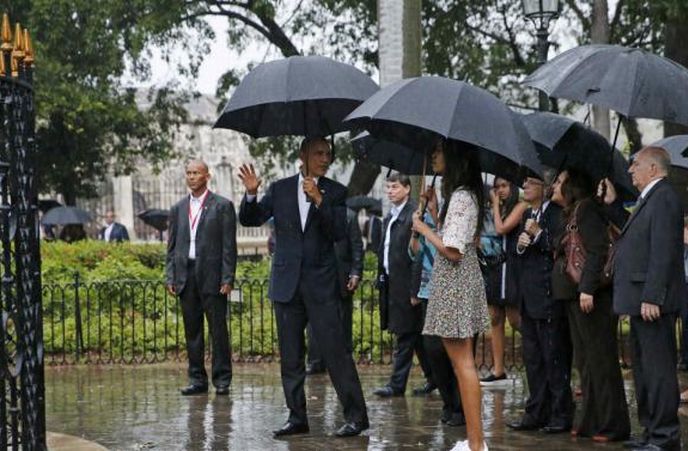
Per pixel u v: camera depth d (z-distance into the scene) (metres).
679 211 12.07
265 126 15.05
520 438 13.74
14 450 9.87
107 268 27.73
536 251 13.94
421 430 14.41
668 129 26.53
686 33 26.45
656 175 12.22
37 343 10.25
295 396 14.12
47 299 25.30
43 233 48.34
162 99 47.44
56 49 41.88
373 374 20.98
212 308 17.73
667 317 12.09
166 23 39.78
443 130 11.12
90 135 49.59
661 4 24.80
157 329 24.41
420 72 23.84
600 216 13.12
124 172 53.31
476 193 11.88
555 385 14.02
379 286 17.70
